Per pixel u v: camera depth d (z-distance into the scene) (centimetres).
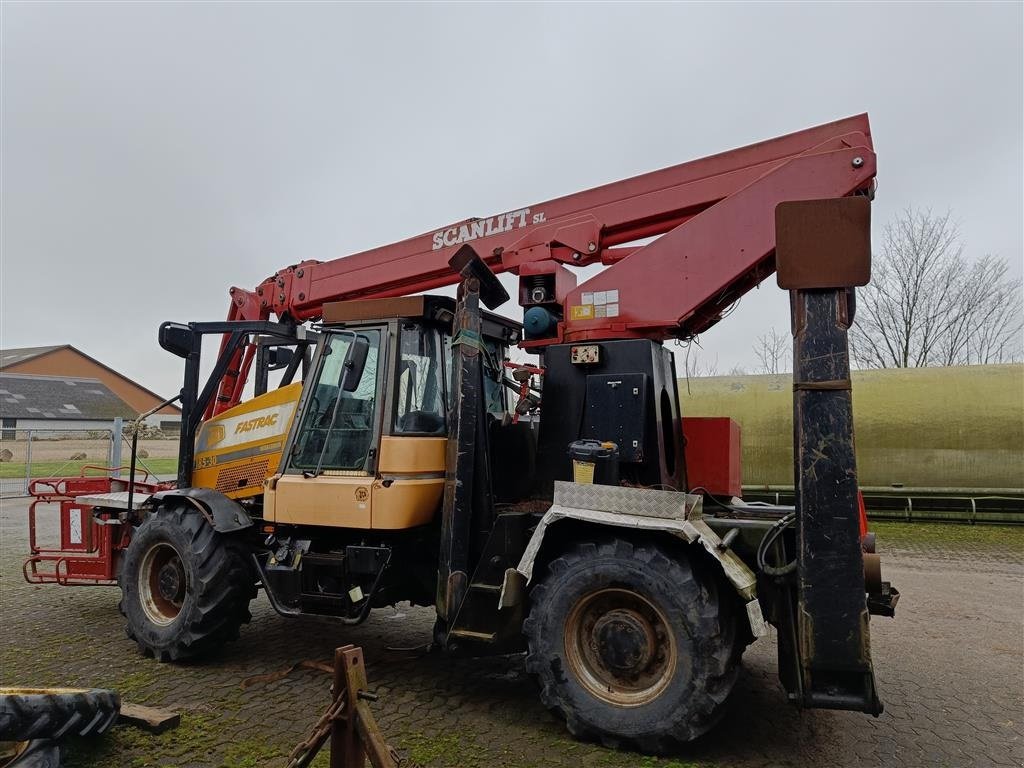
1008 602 661
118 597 648
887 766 324
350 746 233
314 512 430
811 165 368
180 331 519
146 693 406
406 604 639
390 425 421
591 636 349
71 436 4262
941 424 1119
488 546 387
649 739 324
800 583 311
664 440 400
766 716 381
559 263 459
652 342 391
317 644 507
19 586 697
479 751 333
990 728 368
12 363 5534
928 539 1012
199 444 546
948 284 1872
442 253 514
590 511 348
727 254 380
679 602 320
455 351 411
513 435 441
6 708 276
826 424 312
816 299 318
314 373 461
